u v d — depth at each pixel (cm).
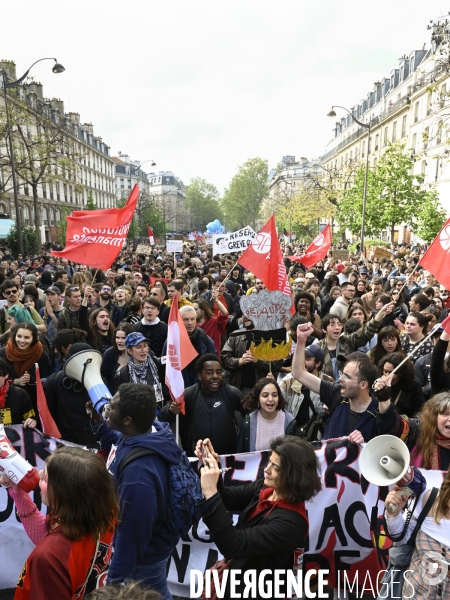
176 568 348
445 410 310
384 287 1248
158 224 7088
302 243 4959
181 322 386
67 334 518
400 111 4284
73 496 204
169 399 525
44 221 5584
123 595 161
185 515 248
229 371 547
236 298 1034
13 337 497
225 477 365
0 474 246
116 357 525
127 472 237
